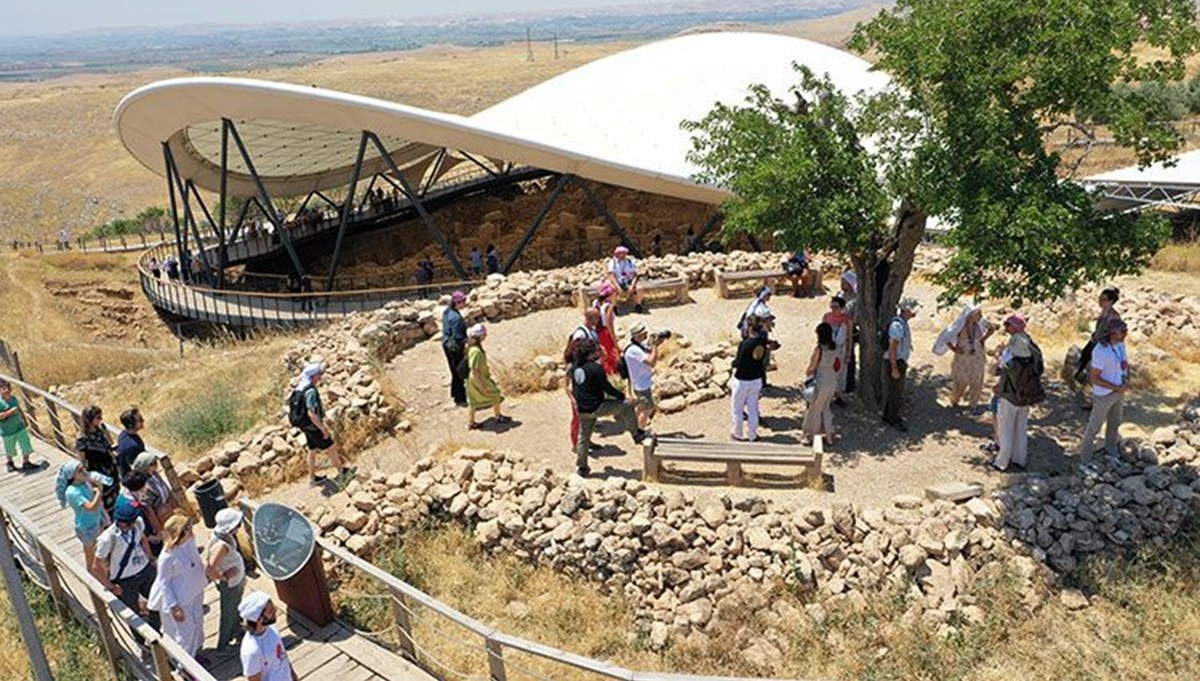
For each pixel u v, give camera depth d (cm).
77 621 903
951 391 1241
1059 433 1110
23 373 2136
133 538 792
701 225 3350
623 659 805
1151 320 1439
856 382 1270
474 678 738
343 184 4309
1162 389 1230
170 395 1761
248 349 2119
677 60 3272
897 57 1001
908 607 830
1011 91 966
